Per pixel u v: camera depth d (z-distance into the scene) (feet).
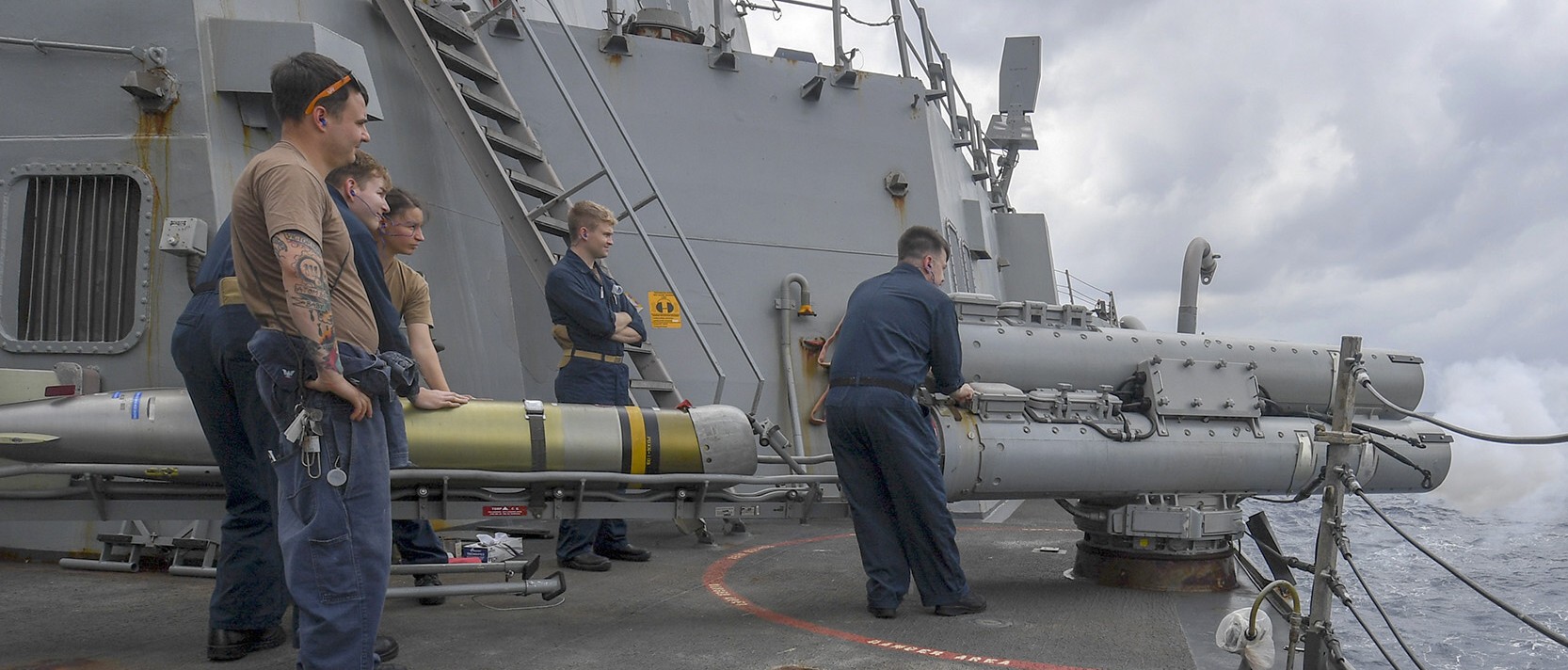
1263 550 16.65
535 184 20.88
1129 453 15.92
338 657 8.70
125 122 15.80
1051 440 15.56
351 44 17.06
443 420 13.08
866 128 26.61
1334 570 10.26
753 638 12.71
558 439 13.60
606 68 24.72
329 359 8.48
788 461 15.69
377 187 11.91
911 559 14.33
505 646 12.14
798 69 26.21
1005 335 16.55
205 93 15.80
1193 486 16.51
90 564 15.84
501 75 23.90
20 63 15.98
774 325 24.99
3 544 16.53
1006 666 11.54
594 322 16.76
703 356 24.21
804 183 25.77
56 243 15.93
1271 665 10.07
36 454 12.57
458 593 12.37
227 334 10.07
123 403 12.69
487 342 21.57
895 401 13.87
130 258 15.84
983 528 24.36
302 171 8.70
